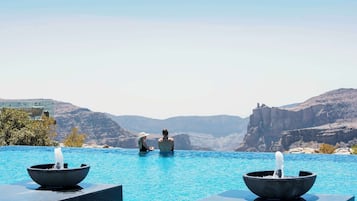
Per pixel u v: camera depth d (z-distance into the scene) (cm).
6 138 2389
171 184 933
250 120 19838
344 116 18850
